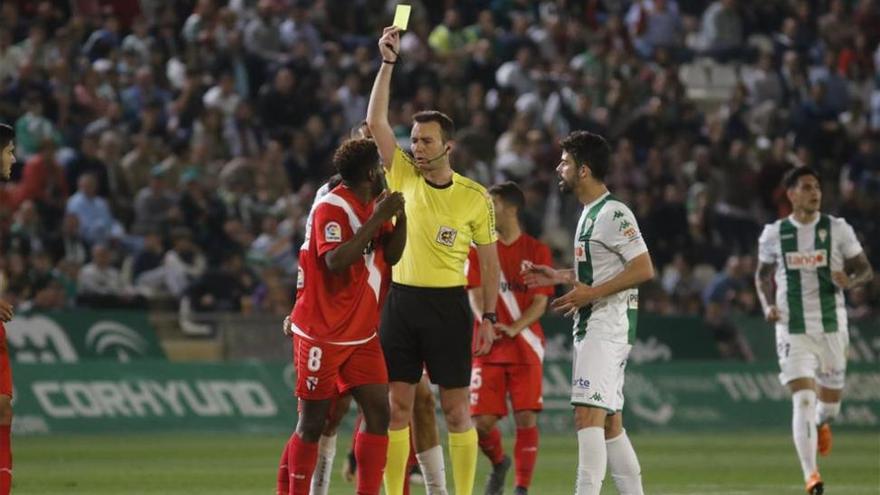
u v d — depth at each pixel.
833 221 44.12
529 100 92.88
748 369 78.56
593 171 32.16
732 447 63.66
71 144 81.06
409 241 33.56
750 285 83.75
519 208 41.38
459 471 34.03
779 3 114.44
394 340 33.38
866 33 114.00
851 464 54.69
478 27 100.31
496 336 39.34
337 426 33.31
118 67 85.94
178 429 67.94
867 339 80.00
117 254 75.44
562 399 73.25
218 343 70.31
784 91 105.38
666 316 77.94
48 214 74.25
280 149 81.75
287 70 86.88
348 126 87.19
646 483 46.47
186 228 75.44
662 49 101.94
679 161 93.25
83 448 58.81
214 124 82.75
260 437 66.50
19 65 84.25
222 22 90.56
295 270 76.94
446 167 33.78
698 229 87.75
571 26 103.19
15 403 65.19
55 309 68.25
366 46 96.56
